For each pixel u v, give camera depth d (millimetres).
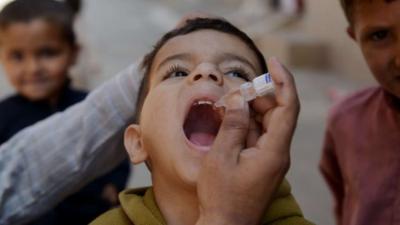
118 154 1813
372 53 1670
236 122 1191
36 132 1810
